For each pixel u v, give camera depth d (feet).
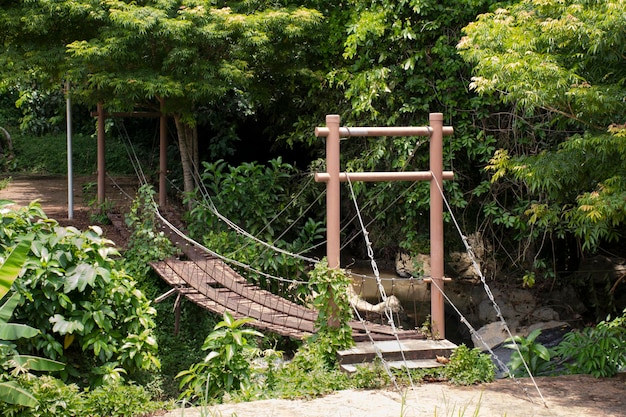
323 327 21.90
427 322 23.45
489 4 35.35
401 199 38.14
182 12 35.53
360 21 36.19
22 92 67.72
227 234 36.52
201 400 18.19
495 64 23.13
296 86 41.83
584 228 23.91
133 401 16.98
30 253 20.58
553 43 23.62
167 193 50.98
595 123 23.88
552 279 41.01
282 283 36.86
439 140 23.35
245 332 19.80
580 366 20.54
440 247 23.36
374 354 21.29
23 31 38.01
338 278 21.76
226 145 51.44
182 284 31.42
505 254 40.68
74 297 21.42
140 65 37.06
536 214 25.04
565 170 22.61
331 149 22.17
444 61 36.27
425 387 18.90
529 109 24.22
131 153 61.62
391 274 49.90
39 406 16.16
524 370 21.48
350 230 50.08
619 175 21.61
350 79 37.70
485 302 40.96
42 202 48.75
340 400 17.49
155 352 22.15
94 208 44.83
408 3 36.52
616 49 22.47
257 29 36.91
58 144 69.10
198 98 37.47
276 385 19.29
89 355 22.16
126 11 34.91
